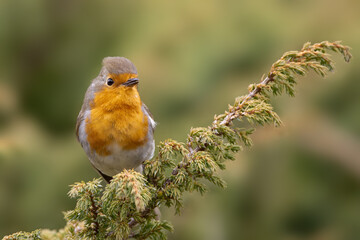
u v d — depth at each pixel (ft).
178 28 38.52
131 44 38.86
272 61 36.96
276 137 35.14
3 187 36.50
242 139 21.58
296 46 37.47
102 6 40.68
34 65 41.34
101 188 19.83
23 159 37.09
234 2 38.52
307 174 36.73
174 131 36.11
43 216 36.22
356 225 36.14
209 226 32.96
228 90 36.55
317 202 36.32
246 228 34.99
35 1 40.68
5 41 40.65
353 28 37.86
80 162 37.37
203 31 38.06
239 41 37.37
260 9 38.01
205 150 21.26
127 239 20.48
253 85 21.98
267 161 35.70
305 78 38.11
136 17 39.88
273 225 35.40
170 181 21.06
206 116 36.32
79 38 40.88
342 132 37.29
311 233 36.29
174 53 37.83
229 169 33.68
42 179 36.96
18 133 37.86
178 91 36.83
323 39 37.81
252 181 35.40
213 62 37.22
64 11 41.22
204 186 21.07
